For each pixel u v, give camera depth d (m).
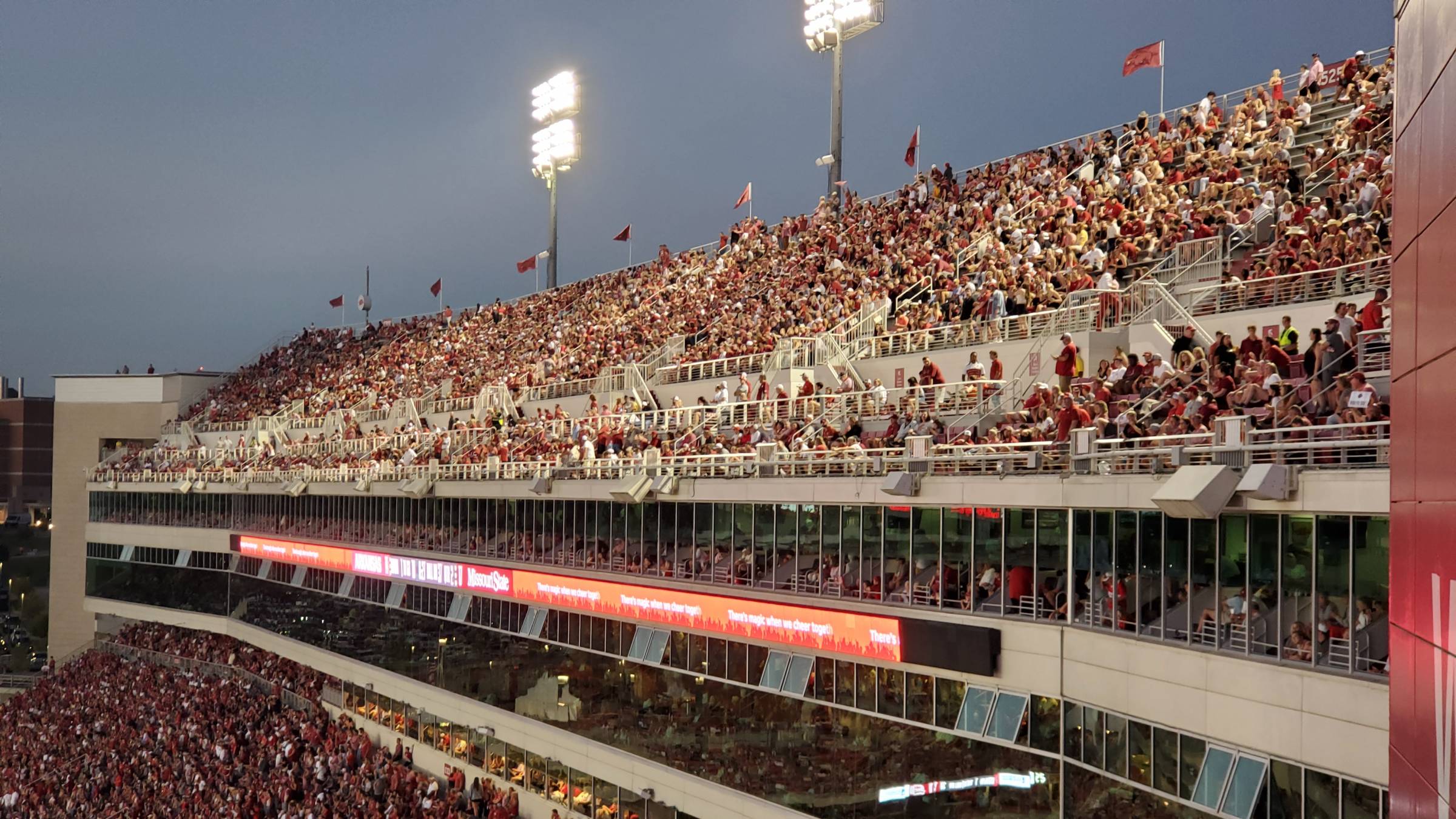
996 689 27.50
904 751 30.44
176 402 101.69
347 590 60.12
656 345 58.69
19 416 145.00
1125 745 23.92
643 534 40.34
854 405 39.12
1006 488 27.33
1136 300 34.00
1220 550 21.89
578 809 42.38
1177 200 39.25
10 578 133.75
